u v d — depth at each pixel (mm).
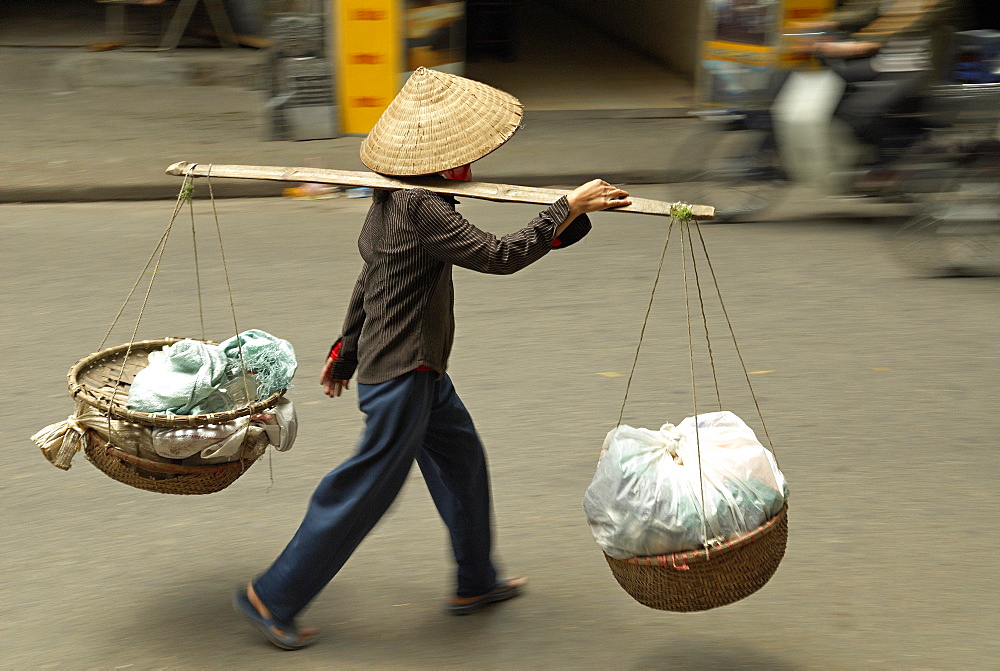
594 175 8961
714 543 2602
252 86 11867
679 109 11367
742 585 2666
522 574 3441
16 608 3225
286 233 7469
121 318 5723
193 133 9961
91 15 15312
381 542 3621
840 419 4594
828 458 4242
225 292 6164
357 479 2896
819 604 3268
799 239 7387
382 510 2938
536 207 8164
